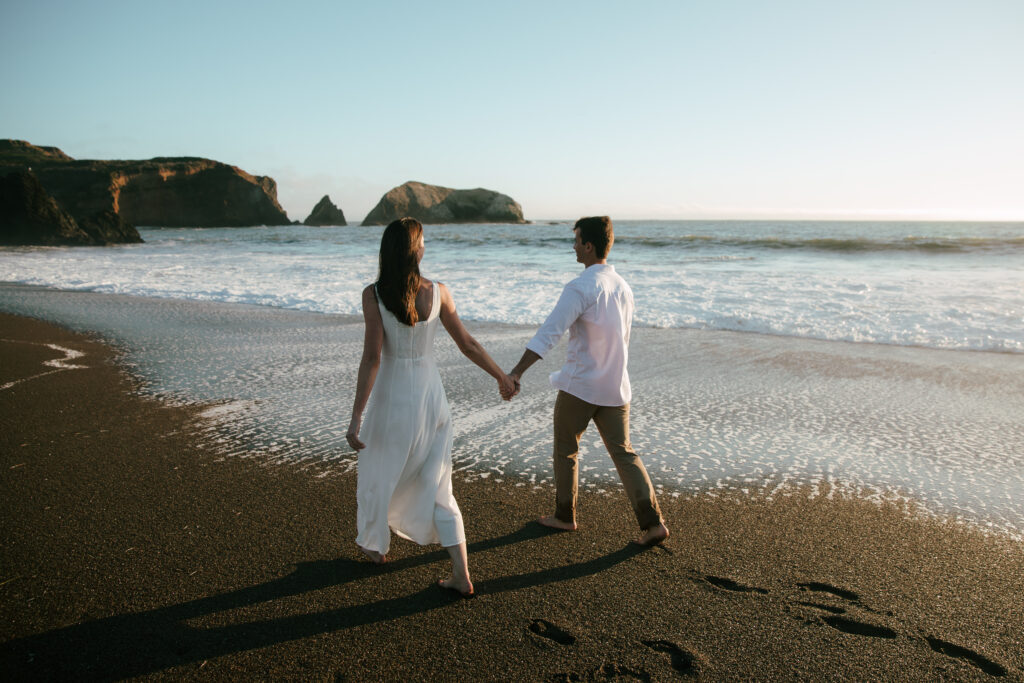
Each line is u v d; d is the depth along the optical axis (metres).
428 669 2.10
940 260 18.05
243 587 2.60
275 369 6.57
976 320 8.87
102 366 6.68
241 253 27.89
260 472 3.87
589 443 4.50
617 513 3.38
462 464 4.07
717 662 2.14
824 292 11.68
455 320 2.69
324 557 2.87
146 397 5.52
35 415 4.98
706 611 2.46
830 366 6.82
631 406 5.38
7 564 2.75
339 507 3.38
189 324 9.34
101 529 3.09
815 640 2.27
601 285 2.92
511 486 3.72
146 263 21.33
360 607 2.47
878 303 10.32
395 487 2.63
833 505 3.46
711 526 3.21
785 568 2.79
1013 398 5.61
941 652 2.20
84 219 44.97
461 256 24.72
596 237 3.02
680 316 9.84
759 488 3.70
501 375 2.80
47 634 2.26
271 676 2.06
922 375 6.43
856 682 2.04
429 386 2.62
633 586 2.64
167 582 2.62
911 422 4.96
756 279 13.95
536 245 31.59
